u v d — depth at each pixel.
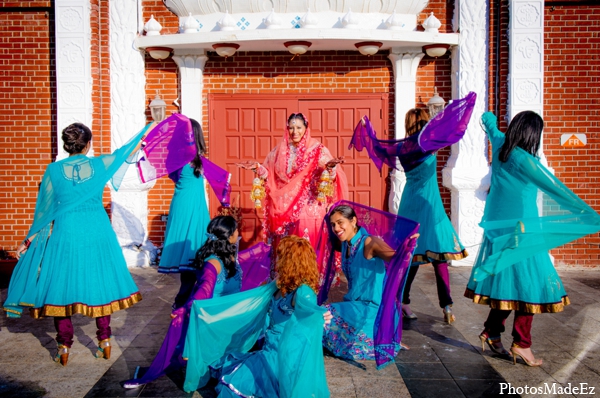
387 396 3.88
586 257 8.08
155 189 8.27
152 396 3.91
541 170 4.14
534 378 4.16
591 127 8.01
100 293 4.40
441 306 5.45
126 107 7.95
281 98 8.27
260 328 4.05
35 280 4.35
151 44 7.73
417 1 7.89
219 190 5.93
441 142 4.88
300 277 3.71
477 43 7.80
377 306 4.49
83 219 4.42
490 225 4.33
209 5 7.87
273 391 3.58
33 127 8.02
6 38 7.93
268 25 7.53
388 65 8.24
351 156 8.34
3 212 8.09
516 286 4.24
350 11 7.43
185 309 4.09
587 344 4.88
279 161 6.18
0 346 4.93
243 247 8.39
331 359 4.54
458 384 4.07
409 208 5.45
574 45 7.93
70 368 4.42
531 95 7.70
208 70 8.26
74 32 7.59
